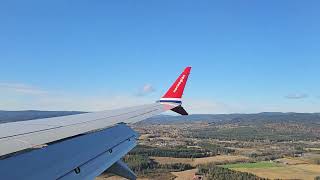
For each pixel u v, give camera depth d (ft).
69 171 27.32
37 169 25.41
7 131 37.68
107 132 45.50
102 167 31.94
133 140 46.73
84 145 36.09
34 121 48.01
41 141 34.65
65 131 41.32
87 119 53.16
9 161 25.63
